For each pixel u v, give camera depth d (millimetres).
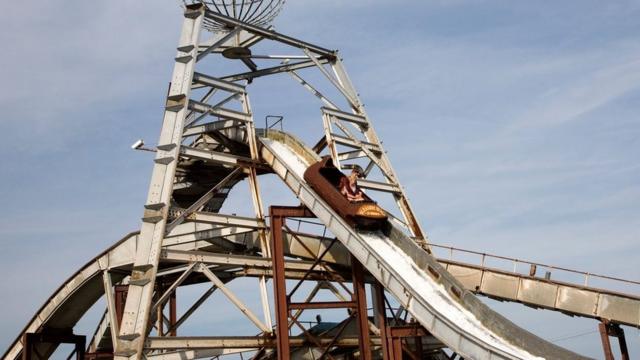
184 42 44250
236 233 42125
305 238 44000
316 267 43594
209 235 42219
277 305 37906
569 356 27531
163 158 40281
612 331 37969
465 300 32375
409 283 33969
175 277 46781
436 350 45406
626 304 36969
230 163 43281
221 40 45562
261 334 39156
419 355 39844
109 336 48125
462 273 42375
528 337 29125
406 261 35906
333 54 52594
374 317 43000
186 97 41750
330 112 48531
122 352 36219
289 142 45281
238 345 38156
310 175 40250
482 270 41781
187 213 40094
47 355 48906
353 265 39562
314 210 39656
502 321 30250
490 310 30875
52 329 47531
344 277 44500
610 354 37406
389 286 34625
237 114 44500
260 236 42312
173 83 42938
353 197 38781
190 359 37406
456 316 31828
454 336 30703
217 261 39594
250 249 45938
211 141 50062
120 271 44188
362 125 51469
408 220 48000
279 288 38219
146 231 38688
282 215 39344
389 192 48438
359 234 37438
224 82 44562
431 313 31891
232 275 44500
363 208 36969
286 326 37688
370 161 49938
